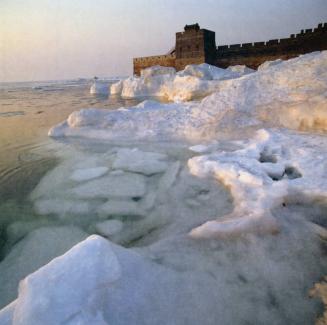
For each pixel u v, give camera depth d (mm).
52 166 5555
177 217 3398
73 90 38594
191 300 1864
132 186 4426
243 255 2445
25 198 4230
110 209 3764
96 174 4992
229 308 1851
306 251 2484
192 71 19078
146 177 4754
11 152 6605
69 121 8281
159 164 5273
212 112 7492
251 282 2123
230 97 7855
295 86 7262
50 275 1624
